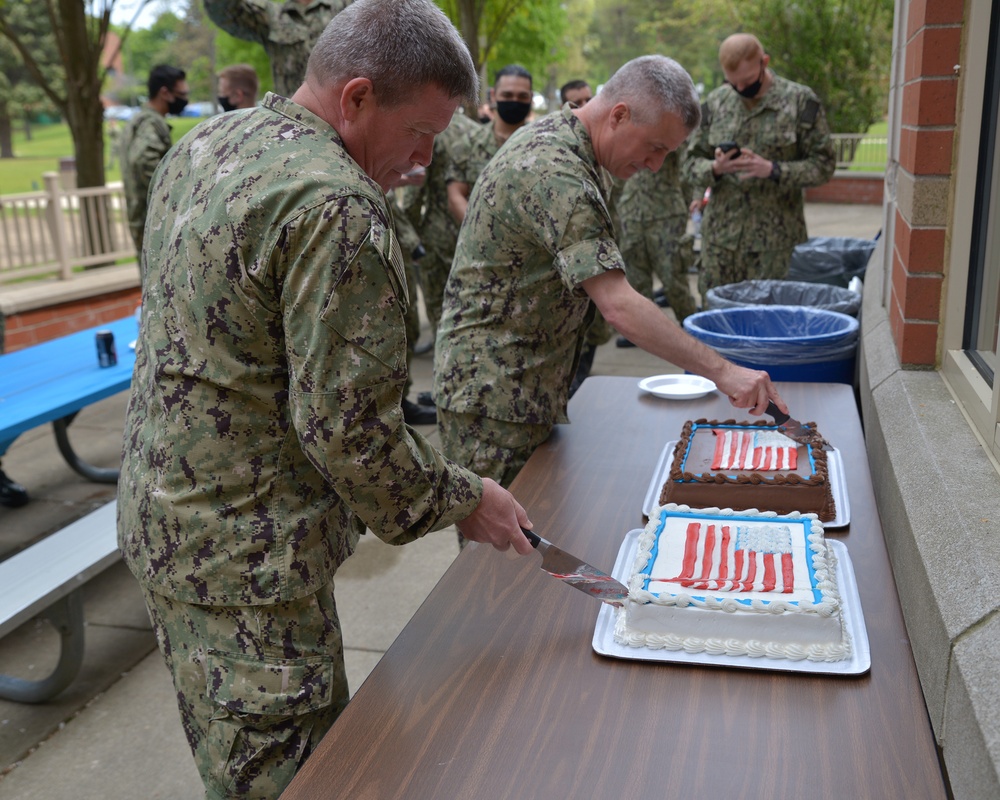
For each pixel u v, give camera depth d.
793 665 1.31
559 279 2.20
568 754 1.16
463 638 1.42
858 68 15.91
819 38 15.78
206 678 1.45
